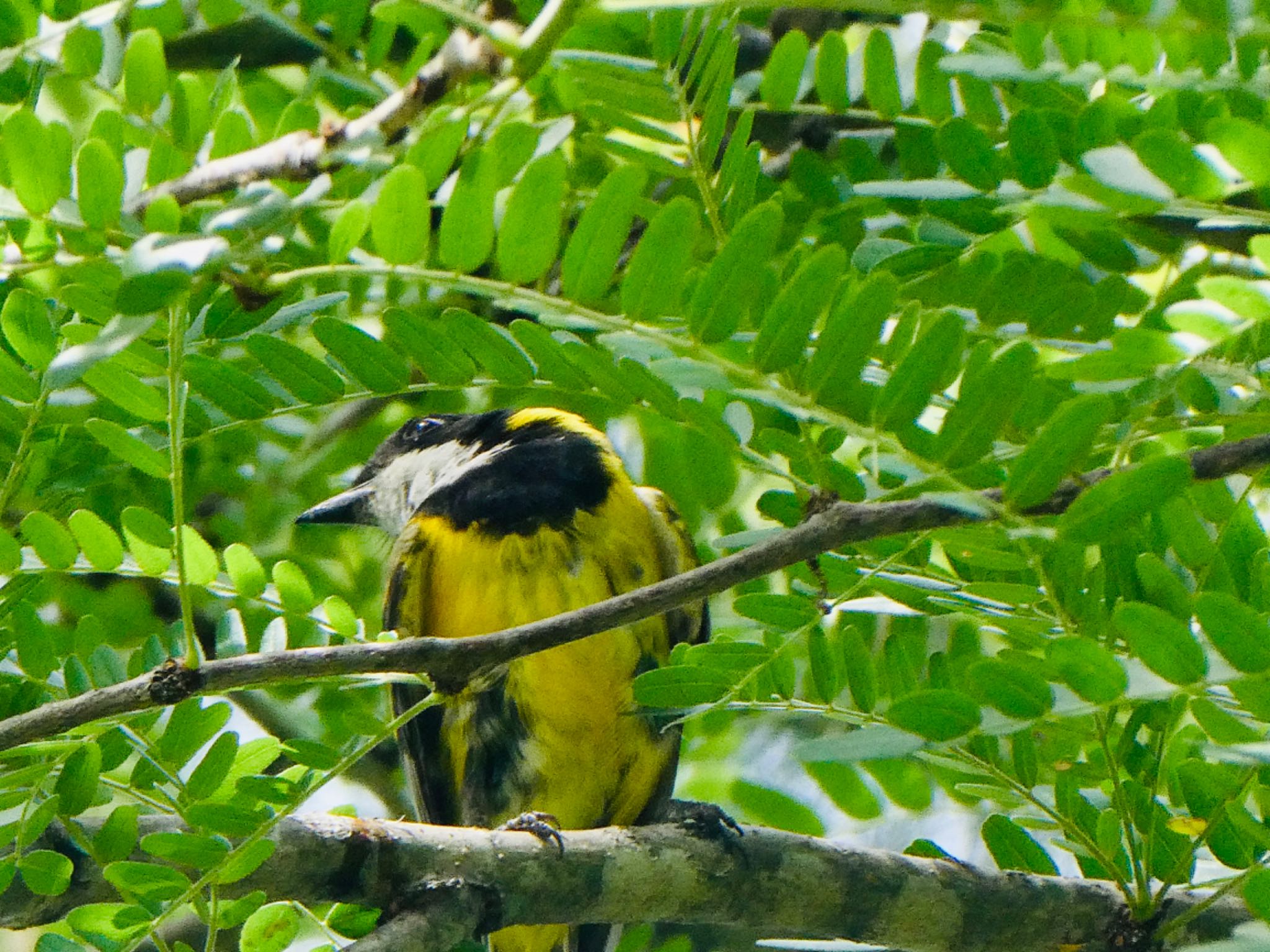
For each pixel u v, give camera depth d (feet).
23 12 20.40
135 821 20.93
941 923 26.84
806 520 17.46
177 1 28.91
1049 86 21.71
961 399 15.79
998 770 23.47
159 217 16.35
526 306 16.29
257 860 20.36
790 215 26.37
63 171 16.60
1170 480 15.16
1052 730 23.65
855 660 21.88
